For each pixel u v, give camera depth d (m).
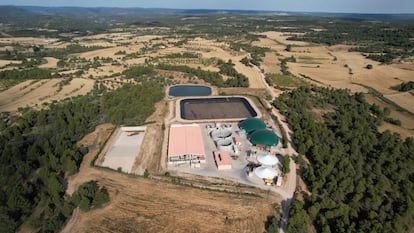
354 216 66.12
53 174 75.75
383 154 86.50
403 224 64.62
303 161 87.31
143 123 115.00
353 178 78.19
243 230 62.75
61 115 112.88
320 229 63.44
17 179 78.06
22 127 105.88
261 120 113.00
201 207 69.06
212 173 82.94
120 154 93.00
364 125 107.38
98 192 69.12
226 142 96.88
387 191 76.19
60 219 63.94
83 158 90.81
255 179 80.50
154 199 71.62
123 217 65.81
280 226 64.38
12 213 65.69
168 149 92.62
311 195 70.62
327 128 107.19
